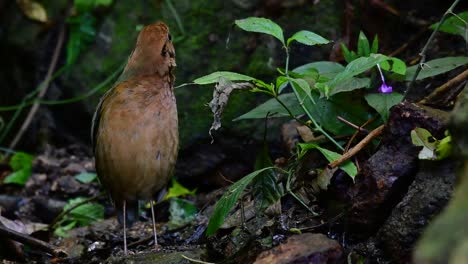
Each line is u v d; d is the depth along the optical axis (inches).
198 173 428.1
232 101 418.3
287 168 314.3
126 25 484.7
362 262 260.7
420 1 418.6
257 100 416.5
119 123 290.0
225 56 438.9
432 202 248.2
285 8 434.3
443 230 154.3
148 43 290.8
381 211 272.4
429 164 256.5
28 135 514.6
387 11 418.6
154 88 291.4
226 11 447.8
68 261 333.4
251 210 314.2
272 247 258.5
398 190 270.5
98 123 302.2
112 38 486.6
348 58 322.0
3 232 325.1
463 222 153.1
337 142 310.3
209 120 425.7
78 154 486.0
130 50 479.2
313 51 422.0
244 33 439.5
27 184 454.0
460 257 145.0
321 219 290.4
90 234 377.1
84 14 497.4
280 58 427.2
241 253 272.2
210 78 275.6
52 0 527.2
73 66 493.7
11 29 532.1
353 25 420.2
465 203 159.3
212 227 270.5
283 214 295.3
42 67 522.3
